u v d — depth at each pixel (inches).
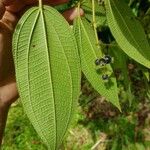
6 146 27.8
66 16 12.7
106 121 28.5
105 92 9.9
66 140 28.0
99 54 9.9
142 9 20.7
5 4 13.1
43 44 8.9
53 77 8.7
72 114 8.6
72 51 8.9
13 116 28.7
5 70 16.5
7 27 15.0
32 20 9.0
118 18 9.9
